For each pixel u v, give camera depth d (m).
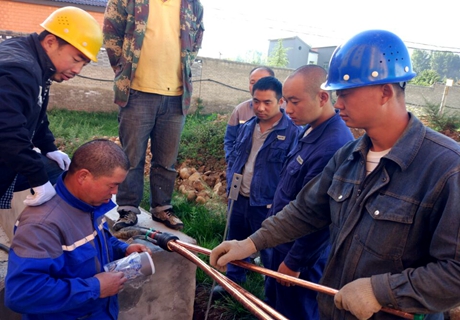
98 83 13.20
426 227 1.36
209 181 6.32
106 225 2.03
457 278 1.23
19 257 1.52
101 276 1.73
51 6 14.05
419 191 1.36
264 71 3.90
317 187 1.82
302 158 2.29
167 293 2.64
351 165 1.66
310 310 2.52
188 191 5.19
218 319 3.01
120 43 2.59
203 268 1.91
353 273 1.52
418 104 15.58
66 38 1.95
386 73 1.42
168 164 2.89
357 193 1.56
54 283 1.55
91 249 1.76
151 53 2.58
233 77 15.37
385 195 1.44
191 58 2.81
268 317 1.51
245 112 3.86
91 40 2.02
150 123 2.70
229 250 1.88
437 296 1.26
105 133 9.31
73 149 7.60
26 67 1.83
